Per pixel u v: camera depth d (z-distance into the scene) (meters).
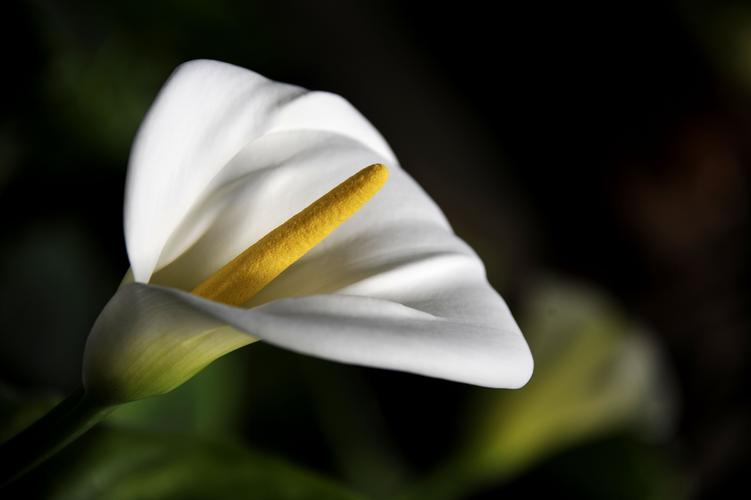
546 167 2.14
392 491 1.03
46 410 0.76
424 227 0.69
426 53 2.14
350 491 0.77
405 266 0.67
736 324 1.94
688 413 1.81
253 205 0.68
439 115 2.04
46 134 1.06
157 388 0.63
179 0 1.14
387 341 0.59
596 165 2.15
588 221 2.10
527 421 1.08
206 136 0.66
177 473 0.76
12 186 1.06
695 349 1.91
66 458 0.76
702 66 2.19
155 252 0.63
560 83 2.21
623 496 1.04
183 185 0.65
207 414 0.94
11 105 1.04
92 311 1.05
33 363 0.99
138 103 1.10
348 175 0.69
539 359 1.13
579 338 1.15
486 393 1.09
